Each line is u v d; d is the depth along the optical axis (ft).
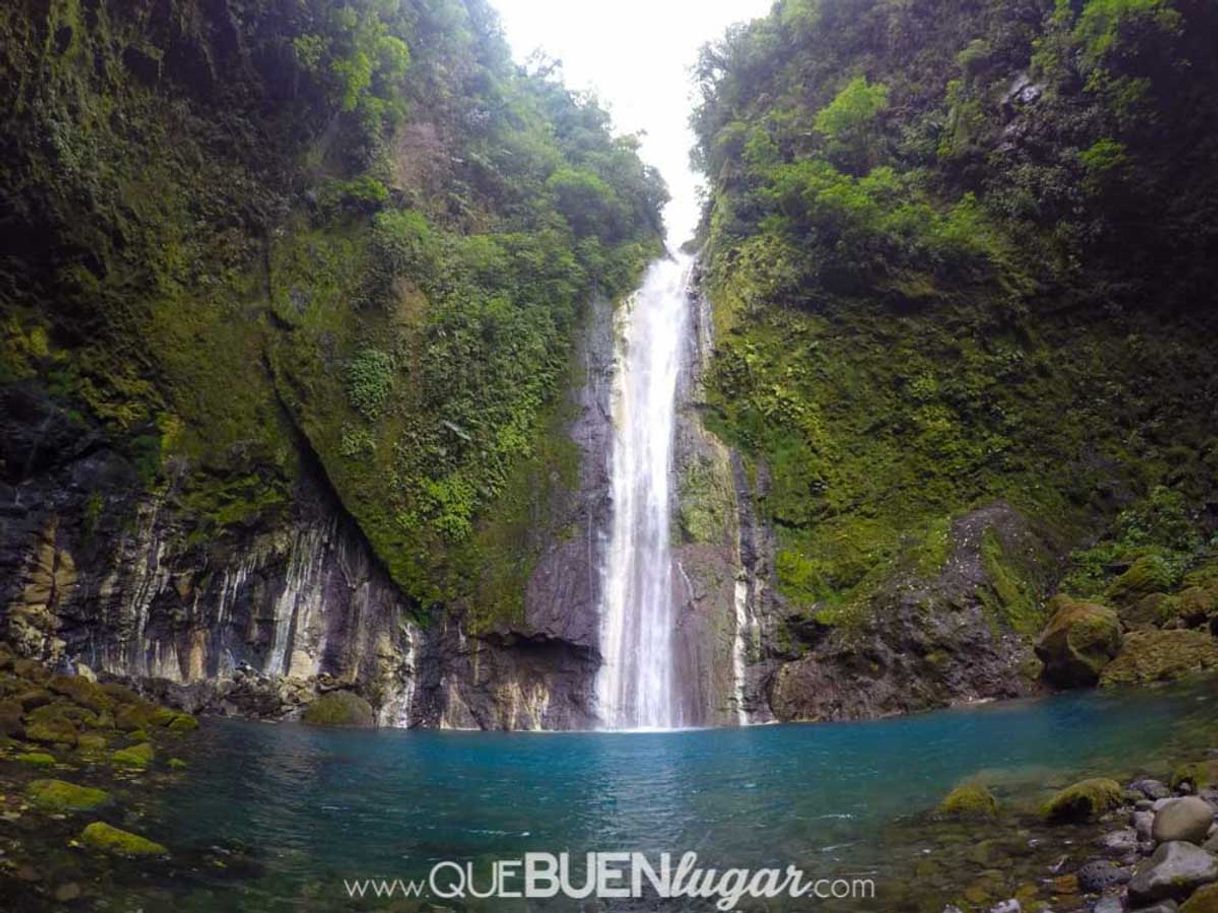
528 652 56.24
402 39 81.61
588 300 77.87
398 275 66.23
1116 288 67.77
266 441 54.39
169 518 48.91
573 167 91.91
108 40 50.65
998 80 75.72
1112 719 34.04
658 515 65.41
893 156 80.38
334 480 55.77
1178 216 65.92
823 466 65.00
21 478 44.21
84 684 35.99
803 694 52.80
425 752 38.78
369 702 52.06
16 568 42.50
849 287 71.77
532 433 66.23
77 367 47.78
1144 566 52.19
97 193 49.16
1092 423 64.28
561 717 54.29
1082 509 60.59
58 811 20.12
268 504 53.21
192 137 57.62
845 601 57.16
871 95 79.10
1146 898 13.84
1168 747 26.73
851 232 71.26
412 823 24.00
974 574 53.67
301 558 54.19
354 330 61.82
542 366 69.62
